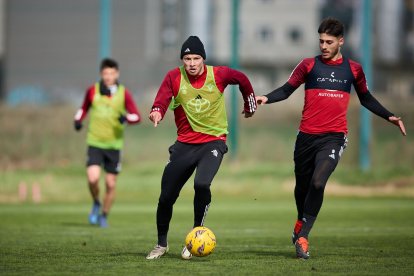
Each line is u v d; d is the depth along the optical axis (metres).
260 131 122.38
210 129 31.48
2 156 93.19
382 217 59.78
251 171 89.25
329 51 32.50
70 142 96.56
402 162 95.19
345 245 39.25
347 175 88.00
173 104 31.81
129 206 71.19
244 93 32.19
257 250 36.78
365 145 91.19
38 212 64.19
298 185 34.12
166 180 31.42
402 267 29.84
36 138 97.38
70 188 81.12
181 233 47.09
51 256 33.56
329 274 27.88
